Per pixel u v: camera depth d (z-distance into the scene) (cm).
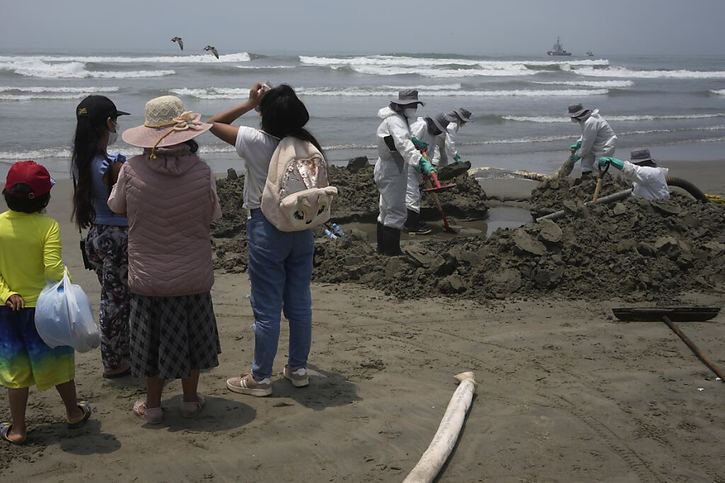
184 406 448
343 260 772
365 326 619
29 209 398
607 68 6462
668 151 2030
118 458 399
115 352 500
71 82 3400
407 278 725
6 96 2698
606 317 646
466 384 485
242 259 801
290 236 455
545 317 644
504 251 761
